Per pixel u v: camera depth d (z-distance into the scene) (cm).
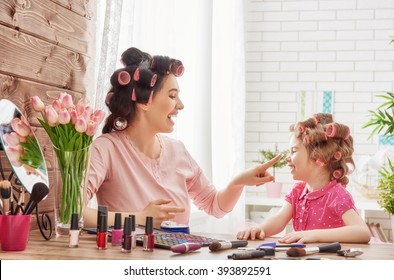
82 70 197
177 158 213
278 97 463
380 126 440
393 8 449
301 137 225
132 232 140
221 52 385
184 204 206
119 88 196
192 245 137
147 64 196
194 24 352
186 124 343
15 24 160
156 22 264
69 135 152
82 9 196
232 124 397
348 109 452
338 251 143
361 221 205
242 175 211
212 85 379
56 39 180
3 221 131
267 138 463
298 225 227
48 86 178
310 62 459
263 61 466
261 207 449
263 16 468
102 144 191
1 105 143
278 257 135
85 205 160
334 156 220
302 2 462
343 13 456
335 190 216
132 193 192
